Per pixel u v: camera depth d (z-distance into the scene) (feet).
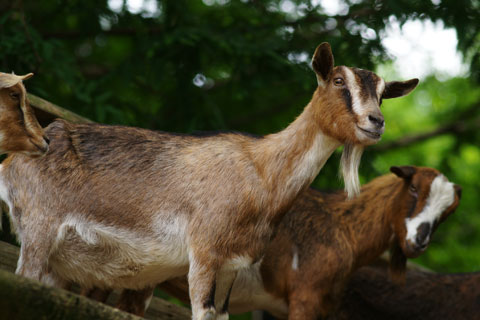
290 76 53.62
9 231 34.65
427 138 71.10
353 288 40.88
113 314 20.70
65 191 28.32
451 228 68.95
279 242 35.32
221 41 50.78
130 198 28.66
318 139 29.30
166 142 30.12
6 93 26.84
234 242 28.25
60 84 54.44
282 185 29.09
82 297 20.40
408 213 35.83
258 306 36.11
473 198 71.20
